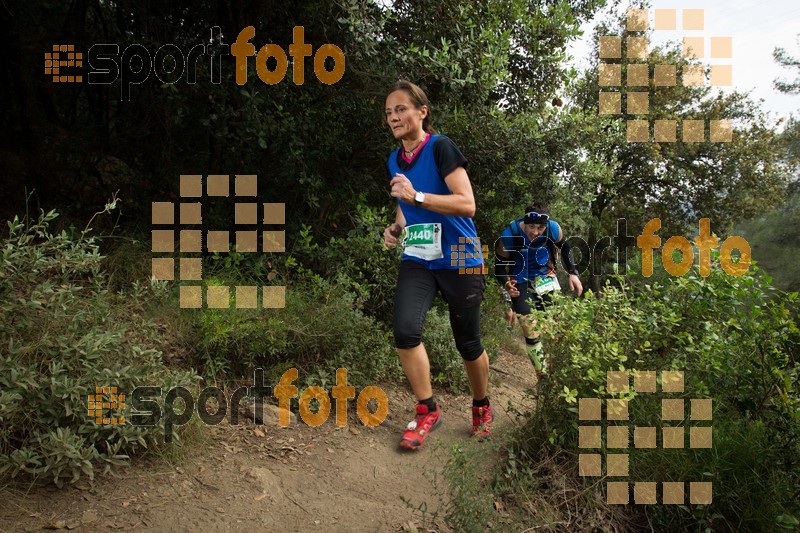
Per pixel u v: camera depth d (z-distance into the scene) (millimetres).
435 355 4199
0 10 4777
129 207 4777
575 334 2898
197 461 2643
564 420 2926
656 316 3062
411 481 2828
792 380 2936
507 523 2391
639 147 17125
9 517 2025
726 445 2785
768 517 2598
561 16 5898
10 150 4715
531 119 5781
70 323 2623
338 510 2465
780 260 17062
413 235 3059
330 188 5004
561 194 6824
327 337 3650
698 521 2590
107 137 5027
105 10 5137
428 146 2977
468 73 4695
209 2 4863
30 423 2311
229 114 4320
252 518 2303
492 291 6727
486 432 3186
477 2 5426
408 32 5090
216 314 3400
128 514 2178
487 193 6434
